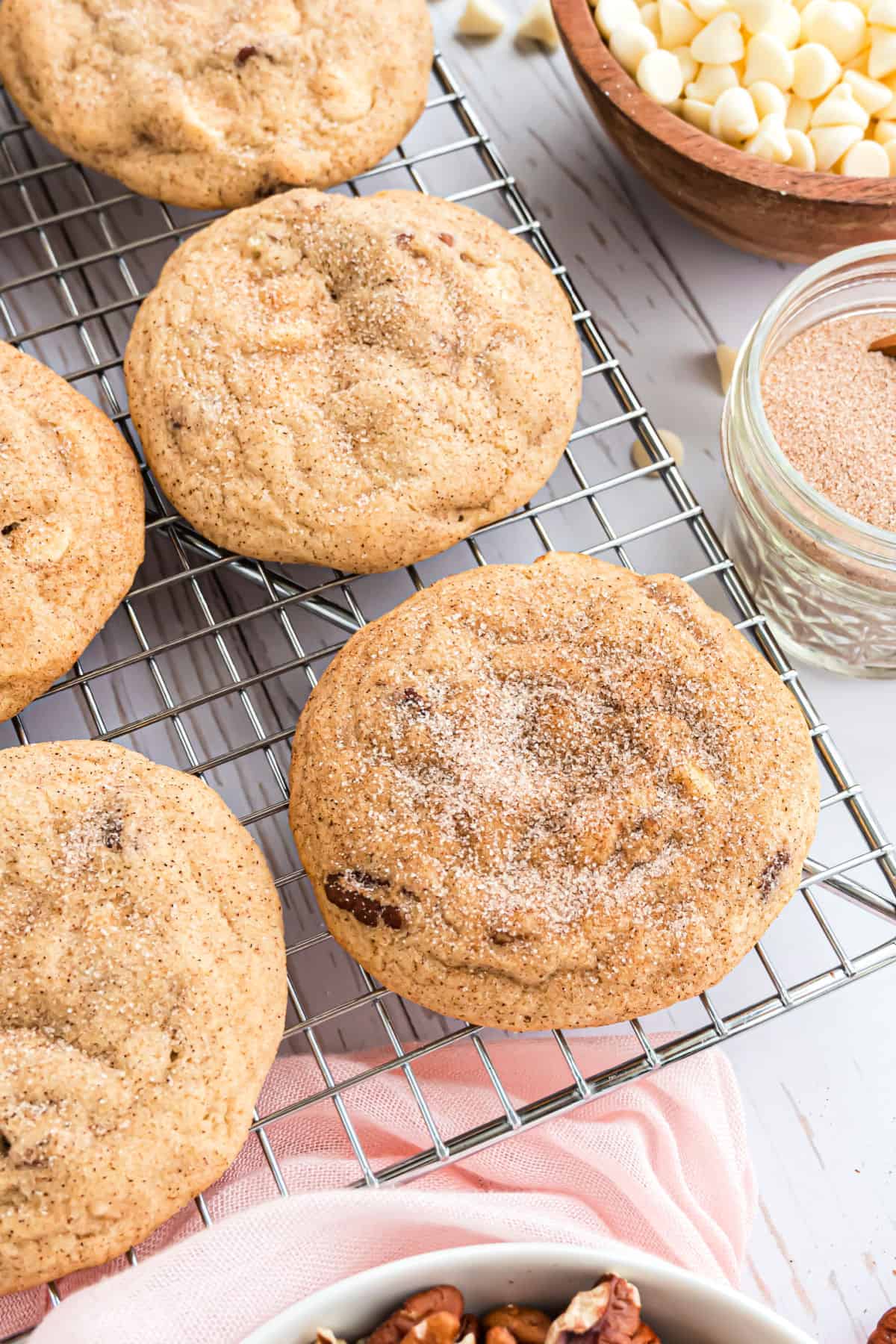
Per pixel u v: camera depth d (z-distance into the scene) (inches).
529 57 22.6
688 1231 19.0
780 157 20.8
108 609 19.4
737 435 19.9
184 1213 18.9
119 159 20.8
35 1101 17.7
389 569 19.9
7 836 18.3
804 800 18.8
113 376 21.5
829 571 19.8
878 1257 19.9
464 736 18.7
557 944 18.3
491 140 22.3
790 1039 20.3
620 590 19.3
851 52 21.2
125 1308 17.6
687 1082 19.5
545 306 20.3
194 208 20.9
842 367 20.6
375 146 20.9
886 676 21.0
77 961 17.9
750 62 21.1
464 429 19.7
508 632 19.0
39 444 19.4
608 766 18.6
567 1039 19.9
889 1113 20.2
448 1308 17.6
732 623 20.6
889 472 20.0
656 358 21.8
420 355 19.7
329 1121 19.4
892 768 20.8
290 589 20.6
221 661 20.8
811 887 20.4
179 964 18.0
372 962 18.6
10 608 19.0
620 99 20.3
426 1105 18.8
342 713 18.9
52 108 20.6
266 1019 18.3
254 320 19.8
